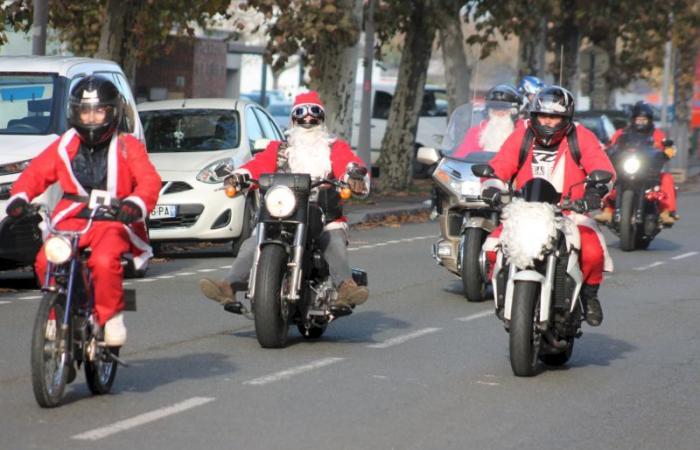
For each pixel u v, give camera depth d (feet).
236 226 105.70
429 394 53.83
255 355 62.08
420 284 91.97
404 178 189.06
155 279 92.22
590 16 237.25
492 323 74.28
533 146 60.18
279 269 61.98
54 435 44.88
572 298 57.47
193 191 104.17
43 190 50.75
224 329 70.03
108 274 48.88
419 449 44.45
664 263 109.40
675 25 254.06
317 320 64.54
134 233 50.52
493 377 57.93
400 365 60.29
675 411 52.08
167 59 273.54
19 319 72.02
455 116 92.17
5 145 83.05
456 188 84.64
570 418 50.21
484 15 198.18
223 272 97.09
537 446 45.52
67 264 48.85
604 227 146.00
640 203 116.67
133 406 49.90
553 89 59.47
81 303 49.96
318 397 52.65
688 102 298.15
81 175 50.06
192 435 45.47
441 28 185.47
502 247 56.85
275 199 61.05
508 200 60.59
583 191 59.98
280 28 151.23
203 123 112.78
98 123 49.47
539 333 57.67
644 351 66.74
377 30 188.03
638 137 118.52
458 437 46.39
